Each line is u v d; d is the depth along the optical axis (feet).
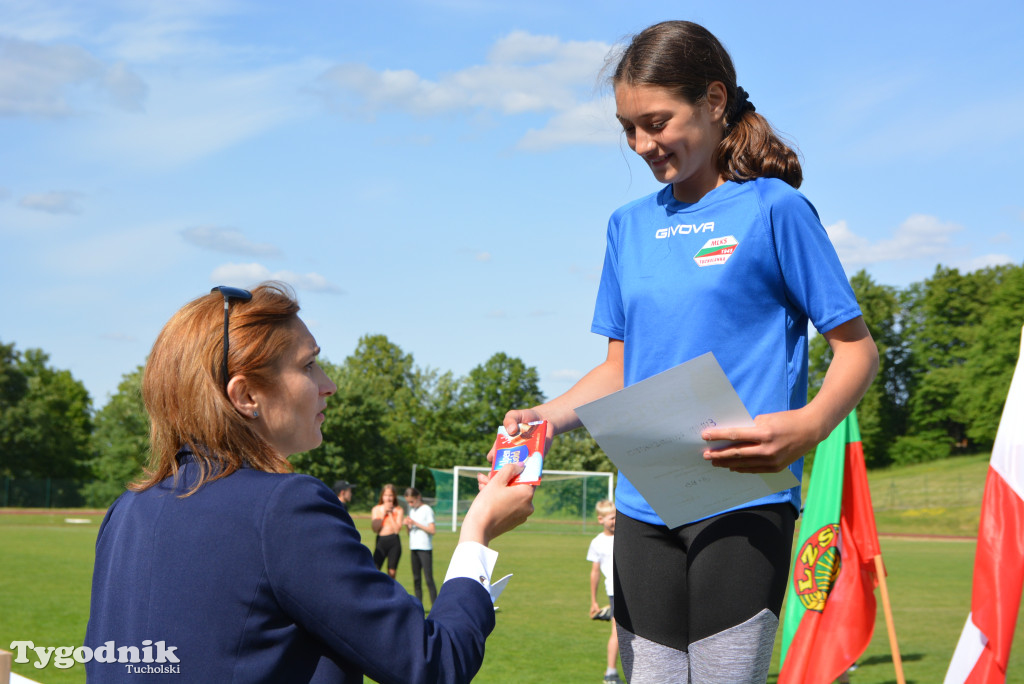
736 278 7.01
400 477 280.72
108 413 243.81
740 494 6.57
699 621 6.81
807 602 20.70
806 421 6.33
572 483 158.51
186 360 5.95
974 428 282.36
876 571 20.81
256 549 5.33
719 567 6.74
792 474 6.45
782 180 7.22
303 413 6.24
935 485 234.17
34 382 281.95
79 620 39.34
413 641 5.45
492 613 6.23
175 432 5.97
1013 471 14.69
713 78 7.07
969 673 14.70
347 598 5.32
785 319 7.09
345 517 5.74
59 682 25.77
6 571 63.87
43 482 227.81
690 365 6.05
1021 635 39.68
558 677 29.63
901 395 311.47
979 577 14.79
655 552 7.15
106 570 5.92
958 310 305.94
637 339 7.50
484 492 6.72
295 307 6.33
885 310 312.29
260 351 6.01
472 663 5.84
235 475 5.67
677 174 7.21
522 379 302.45
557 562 83.71
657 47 7.02
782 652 20.88
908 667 31.45
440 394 299.58
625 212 8.09
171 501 5.63
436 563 79.36
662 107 6.96
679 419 6.25
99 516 197.57
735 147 7.29
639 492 6.67
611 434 6.36
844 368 6.73
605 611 38.17
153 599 5.36
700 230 7.23
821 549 20.74
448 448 291.79
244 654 5.25
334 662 5.49
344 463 237.25
